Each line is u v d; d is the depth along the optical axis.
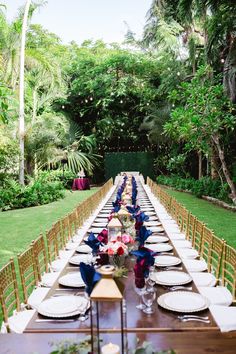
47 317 2.57
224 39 13.59
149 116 23.89
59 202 15.99
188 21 14.80
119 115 28.47
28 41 18.70
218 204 14.08
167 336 2.23
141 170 27.09
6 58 16.09
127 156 27.16
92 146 26.66
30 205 14.68
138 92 26.33
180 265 3.75
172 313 2.58
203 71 12.57
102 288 1.80
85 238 5.06
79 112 28.25
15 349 2.13
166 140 23.20
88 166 24.31
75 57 29.05
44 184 16.95
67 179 22.06
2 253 7.41
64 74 25.41
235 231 9.02
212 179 16.33
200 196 16.75
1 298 3.13
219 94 12.09
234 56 12.46
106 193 13.09
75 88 26.58
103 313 2.47
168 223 7.12
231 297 3.33
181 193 19.20
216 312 2.91
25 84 18.88
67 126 24.45
